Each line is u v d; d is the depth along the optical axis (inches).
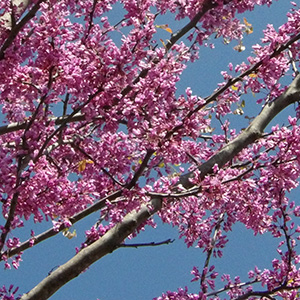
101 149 249.3
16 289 227.0
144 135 221.8
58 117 249.6
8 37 222.1
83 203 234.4
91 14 247.8
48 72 210.5
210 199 224.7
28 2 248.5
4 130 239.8
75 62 207.3
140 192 228.2
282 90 285.1
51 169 233.9
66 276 229.6
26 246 239.6
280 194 264.4
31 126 211.8
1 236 213.5
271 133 257.8
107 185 261.9
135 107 217.9
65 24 205.3
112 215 232.8
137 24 231.8
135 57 221.0
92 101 220.4
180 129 220.5
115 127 226.8
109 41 210.7
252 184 242.8
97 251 233.9
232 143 264.1
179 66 224.4
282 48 251.1
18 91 215.0
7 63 217.8
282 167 235.8
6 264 241.4
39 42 203.8
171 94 220.4
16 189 200.1
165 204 245.8
